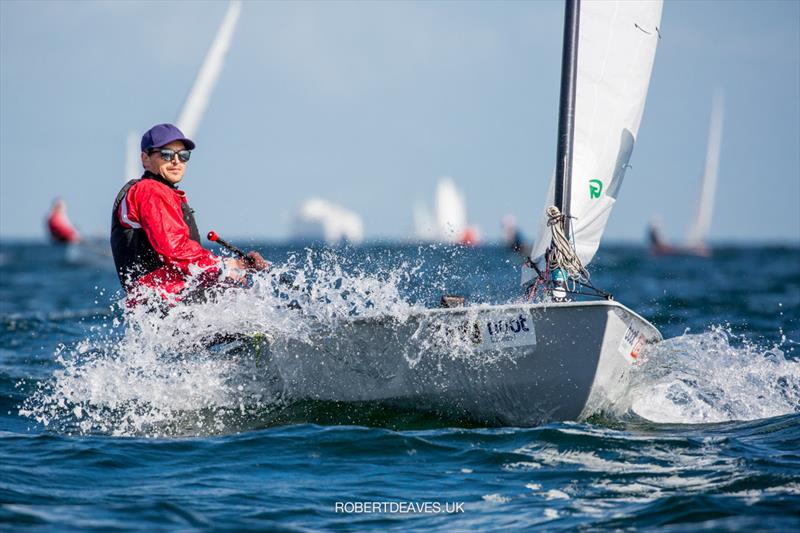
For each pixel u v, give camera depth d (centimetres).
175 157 2092
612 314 1833
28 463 1658
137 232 2055
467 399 1959
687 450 1770
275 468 1667
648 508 1421
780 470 1616
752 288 6506
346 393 2028
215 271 2052
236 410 2092
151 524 1338
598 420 2002
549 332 1869
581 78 2247
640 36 2272
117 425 2006
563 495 1510
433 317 1916
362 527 1372
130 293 2091
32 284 7788
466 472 1648
